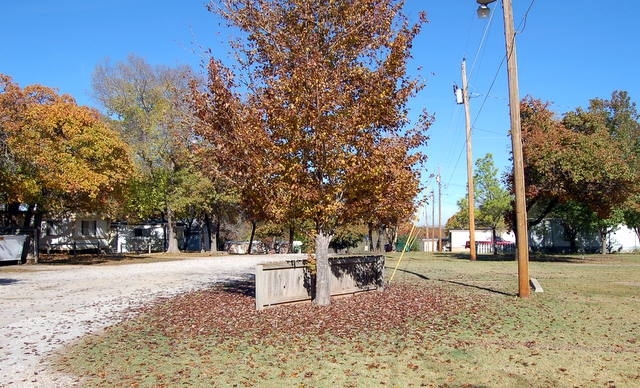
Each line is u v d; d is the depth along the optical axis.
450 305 12.12
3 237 31.09
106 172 32.47
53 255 42.28
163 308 12.67
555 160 26.41
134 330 9.94
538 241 50.12
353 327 9.61
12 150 27.30
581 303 12.19
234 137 11.34
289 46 11.80
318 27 11.93
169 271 26.00
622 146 31.66
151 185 44.75
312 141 10.84
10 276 22.97
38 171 29.14
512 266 25.22
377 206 11.80
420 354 7.49
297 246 62.69
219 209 50.09
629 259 31.84
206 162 11.94
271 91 11.34
